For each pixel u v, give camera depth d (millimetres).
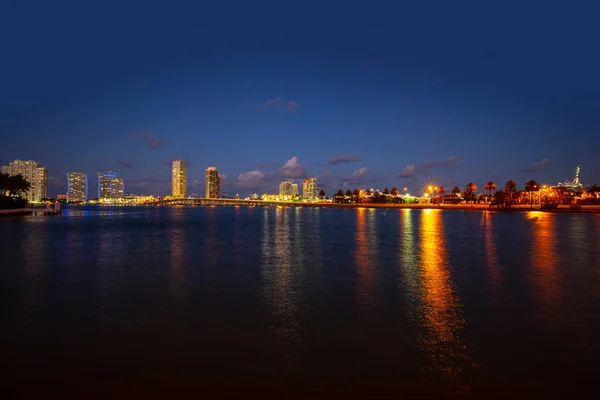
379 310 13586
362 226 66750
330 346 10164
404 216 116312
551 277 19906
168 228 61906
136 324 12047
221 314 13133
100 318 12703
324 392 7801
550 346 10195
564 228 59531
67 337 10891
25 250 31953
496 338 10766
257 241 40250
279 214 144875
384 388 7961
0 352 9797
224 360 9266
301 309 13750
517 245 35750
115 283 18406
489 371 8742
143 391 7824
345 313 13227
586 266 23484
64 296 15797
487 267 23141
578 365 9070
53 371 8703
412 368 8859
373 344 10297
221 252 30797
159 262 25312
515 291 16594
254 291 16625
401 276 20203
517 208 162250
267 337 10844
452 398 7629
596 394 7801
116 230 56375
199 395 7676
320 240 41312
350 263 24812
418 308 13867
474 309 13734
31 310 13695
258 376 8453
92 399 7539
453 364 9086
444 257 27703
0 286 17828
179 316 12914
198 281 18875
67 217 103938
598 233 49656
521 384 8172
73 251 31359
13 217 89625
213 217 114000
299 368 8836
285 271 21797
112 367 8898
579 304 14438
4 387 7977
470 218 98750
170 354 9641
